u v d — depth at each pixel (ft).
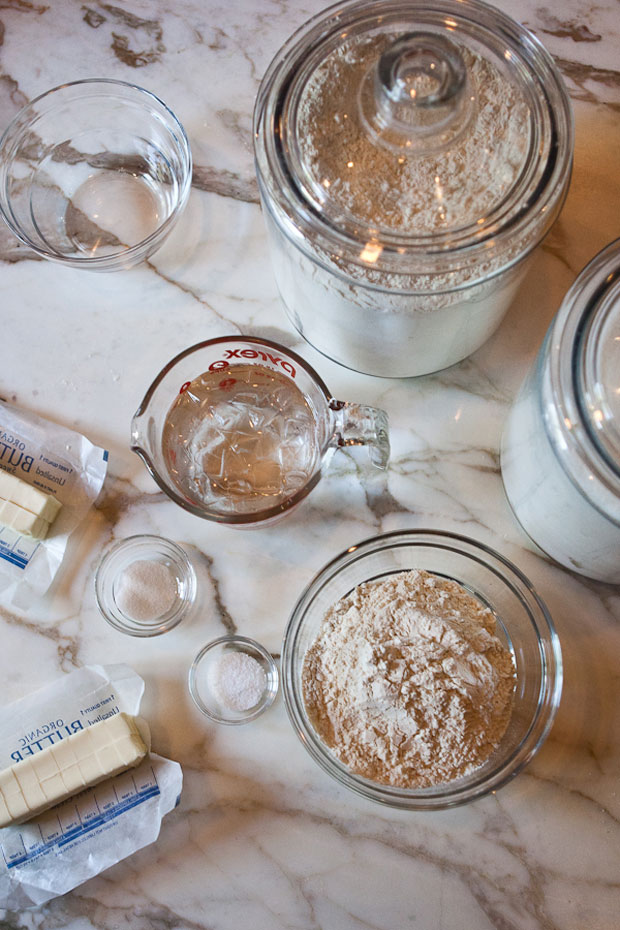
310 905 2.34
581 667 2.39
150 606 2.46
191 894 2.36
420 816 2.35
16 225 2.66
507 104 1.87
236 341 2.28
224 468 2.47
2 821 2.29
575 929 2.28
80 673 2.43
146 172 2.73
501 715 2.24
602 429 1.79
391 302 1.93
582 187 2.53
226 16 2.67
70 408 2.58
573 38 2.57
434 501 2.49
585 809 2.33
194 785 2.40
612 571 2.18
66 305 2.62
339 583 2.41
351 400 2.54
